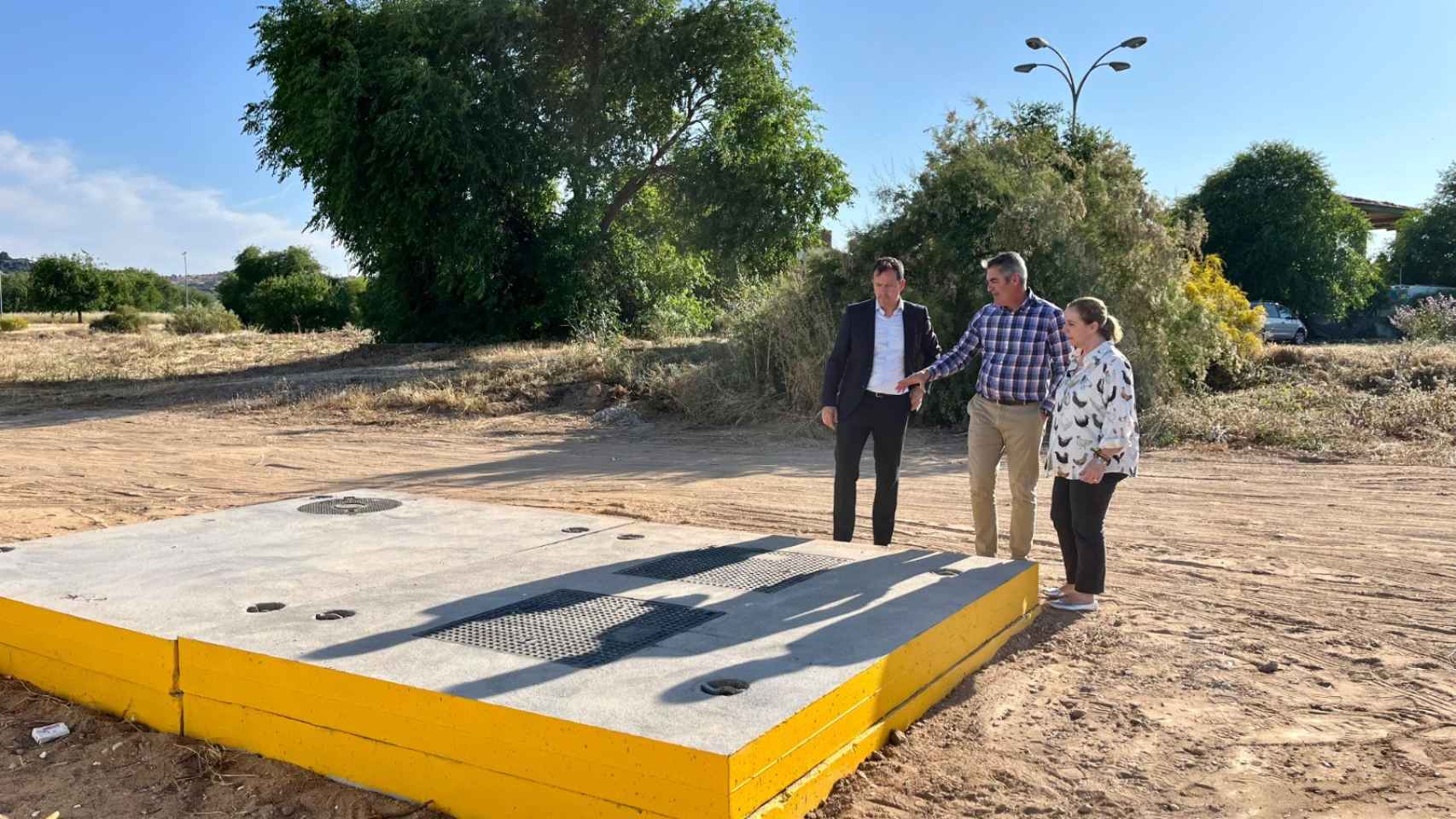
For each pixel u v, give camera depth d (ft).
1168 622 16.70
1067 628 16.35
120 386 65.72
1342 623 16.60
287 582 14.79
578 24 81.20
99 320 169.58
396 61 73.00
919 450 39.45
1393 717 12.71
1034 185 48.32
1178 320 48.19
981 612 14.49
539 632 12.32
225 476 34.30
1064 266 46.47
